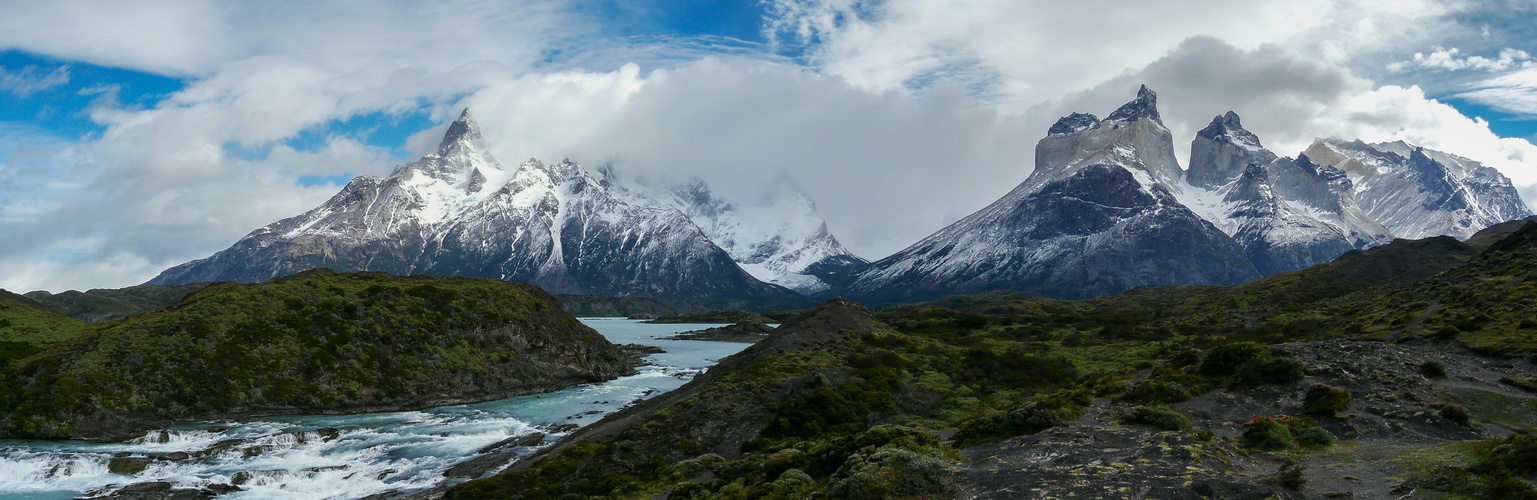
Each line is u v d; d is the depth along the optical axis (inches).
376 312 4616.1
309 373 4005.9
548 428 3550.7
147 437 3196.4
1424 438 1441.9
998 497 1151.0
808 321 5521.7
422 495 2418.8
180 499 2444.6
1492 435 1466.5
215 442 3149.6
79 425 3223.4
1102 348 4857.3
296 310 4392.2
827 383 3171.8
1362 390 1807.3
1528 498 947.3
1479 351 2566.4
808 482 1549.0
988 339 5920.3
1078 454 1375.5
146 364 3654.0
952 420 2923.2
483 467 2780.5
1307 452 1370.6
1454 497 1016.9
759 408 2933.1
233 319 4111.7
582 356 5502.0
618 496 2080.5
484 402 4389.8
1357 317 4554.6
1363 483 1135.6
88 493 2513.5
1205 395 1915.6
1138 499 1067.9
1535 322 2672.2
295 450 3097.9
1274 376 1934.1
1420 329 3253.0
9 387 3361.2
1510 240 4931.1
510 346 5014.8
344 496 2514.8
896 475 1250.6
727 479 1937.7
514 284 5910.4
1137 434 1521.9
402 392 4168.3
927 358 4119.1
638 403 4180.6
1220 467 1245.1
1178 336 5285.4
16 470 2694.4
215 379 3730.3
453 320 4857.3
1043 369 3762.3
